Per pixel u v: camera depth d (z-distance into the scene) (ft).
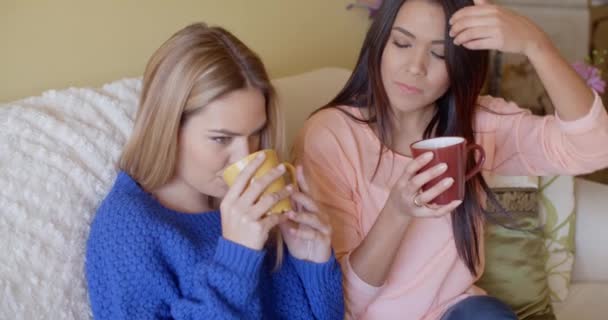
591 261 6.70
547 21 9.02
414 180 3.76
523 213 6.07
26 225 3.55
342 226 4.63
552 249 6.44
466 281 4.96
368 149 4.87
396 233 4.19
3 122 3.81
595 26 9.66
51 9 4.93
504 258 5.95
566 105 4.39
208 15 6.13
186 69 3.59
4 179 3.58
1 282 3.30
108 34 5.34
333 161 4.72
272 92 3.90
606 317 6.04
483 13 4.10
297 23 7.07
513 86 8.86
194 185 3.87
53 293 3.54
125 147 3.90
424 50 4.34
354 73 4.94
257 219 3.46
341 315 4.33
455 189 3.79
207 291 3.51
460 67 4.44
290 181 4.05
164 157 3.73
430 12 4.27
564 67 4.27
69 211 3.77
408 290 4.74
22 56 4.82
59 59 5.05
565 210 6.43
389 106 4.79
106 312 3.60
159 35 5.73
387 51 4.49
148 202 3.85
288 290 4.23
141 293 3.59
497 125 5.16
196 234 3.98
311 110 5.77
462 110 4.76
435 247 4.77
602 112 4.42
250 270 3.52
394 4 4.47
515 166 5.19
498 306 4.73
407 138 4.94
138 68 5.62
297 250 4.16
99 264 3.61
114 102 4.34
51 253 3.59
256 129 3.78
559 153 4.78
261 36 6.72
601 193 6.78
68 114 4.11
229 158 3.74
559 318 6.11
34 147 3.79
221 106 3.60
